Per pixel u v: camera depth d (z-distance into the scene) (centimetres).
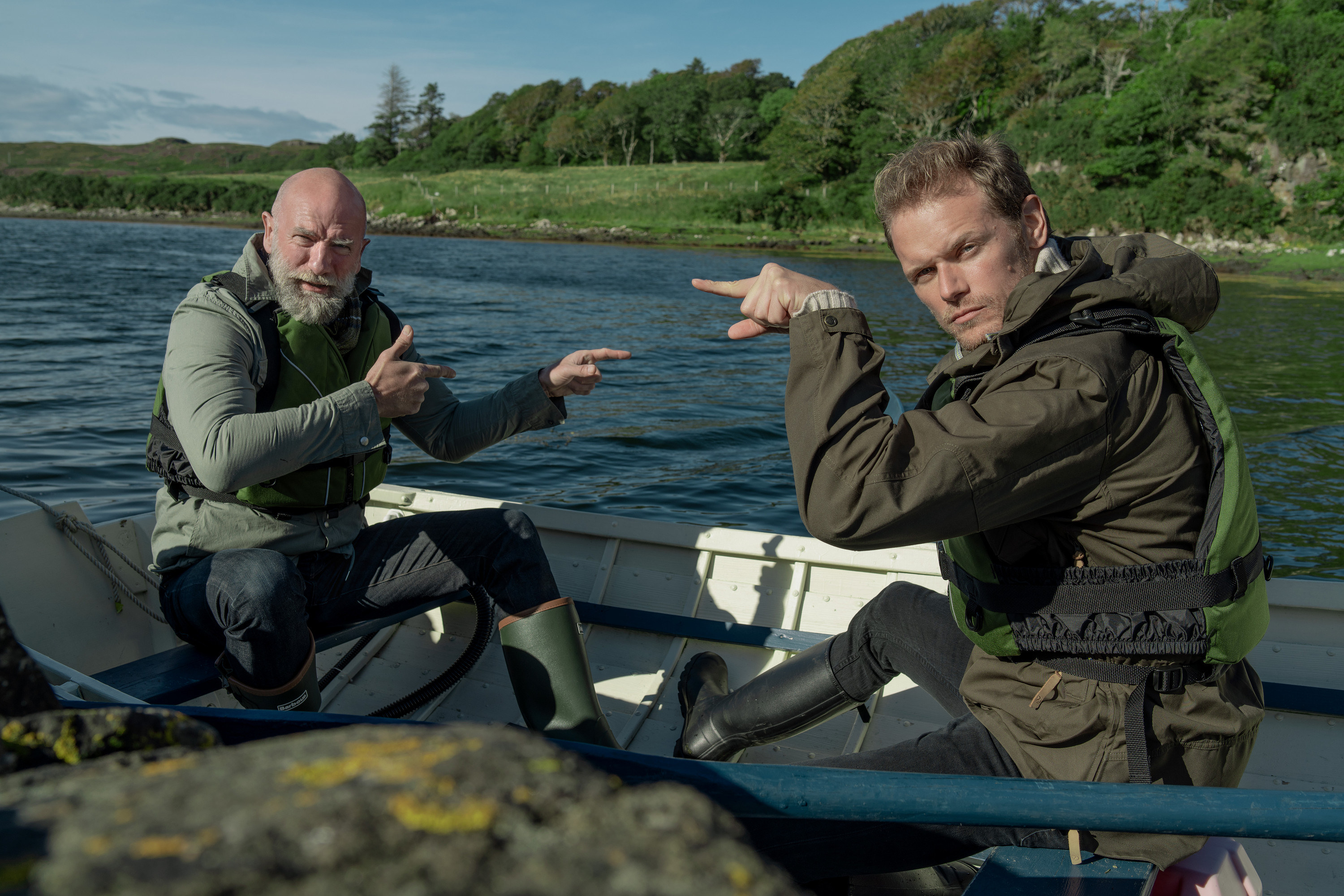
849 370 142
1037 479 134
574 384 265
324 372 233
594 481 706
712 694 238
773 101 10862
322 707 285
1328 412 1073
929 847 158
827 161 8119
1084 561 145
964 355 162
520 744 64
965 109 8094
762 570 300
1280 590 238
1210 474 143
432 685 278
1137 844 145
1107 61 7781
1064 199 6406
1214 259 4841
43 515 258
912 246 156
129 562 269
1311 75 6116
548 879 51
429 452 272
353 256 232
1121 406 136
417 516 253
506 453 780
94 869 47
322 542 236
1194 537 141
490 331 1645
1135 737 141
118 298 1872
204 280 228
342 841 50
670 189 8738
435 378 244
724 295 161
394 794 54
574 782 60
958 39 8206
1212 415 139
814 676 208
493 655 295
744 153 10850
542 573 239
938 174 152
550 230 7381
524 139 11875
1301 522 654
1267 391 1218
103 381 973
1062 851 153
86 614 263
